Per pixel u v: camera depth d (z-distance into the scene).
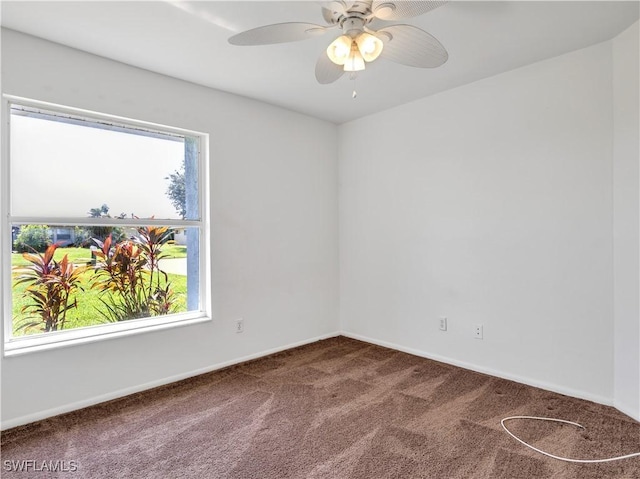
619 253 2.27
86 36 2.23
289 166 3.65
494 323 2.88
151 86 2.73
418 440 2.02
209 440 2.04
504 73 2.78
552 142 2.55
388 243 3.64
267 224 3.47
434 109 3.22
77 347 2.41
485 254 2.92
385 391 2.65
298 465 1.82
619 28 2.18
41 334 2.41
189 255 3.09
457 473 1.75
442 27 2.14
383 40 1.79
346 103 3.45
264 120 3.43
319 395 2.60
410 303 3.46
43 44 2.28
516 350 2.77
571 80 2.46
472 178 2.98
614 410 2.29
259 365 3.20
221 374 3.00
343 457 1.88
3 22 2.08
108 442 2.03
